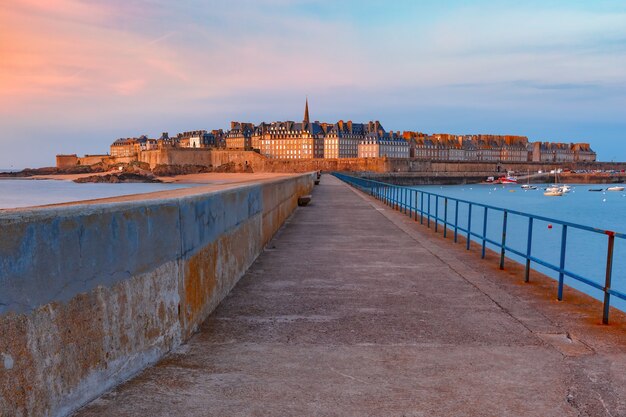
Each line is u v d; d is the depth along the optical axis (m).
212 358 4.12
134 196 4.52
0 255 2.26
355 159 177.00
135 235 3.58
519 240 43.34
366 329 5.00
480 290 6.73
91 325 3.04
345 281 7.17
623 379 3.80
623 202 107.00
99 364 3.15
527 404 3.37
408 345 4.54
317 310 5.67
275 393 3.48
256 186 8.87
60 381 2.73
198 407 3.22
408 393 3.52
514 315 5.55
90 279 3.03
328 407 3.28
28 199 78.44
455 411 3.26
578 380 3.78
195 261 4.89
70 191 114.06
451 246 10.73
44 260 2.58
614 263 35.44
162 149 191.00
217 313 5.48
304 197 21.14
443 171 198.88
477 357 4.25
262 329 4.95
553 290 6.76
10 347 2.32
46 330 2.60
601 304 6.05
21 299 2.40
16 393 2.36
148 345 3.81
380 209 19.91
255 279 7.22
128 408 3.11
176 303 4.35
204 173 193.12
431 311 5.69
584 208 92.19
